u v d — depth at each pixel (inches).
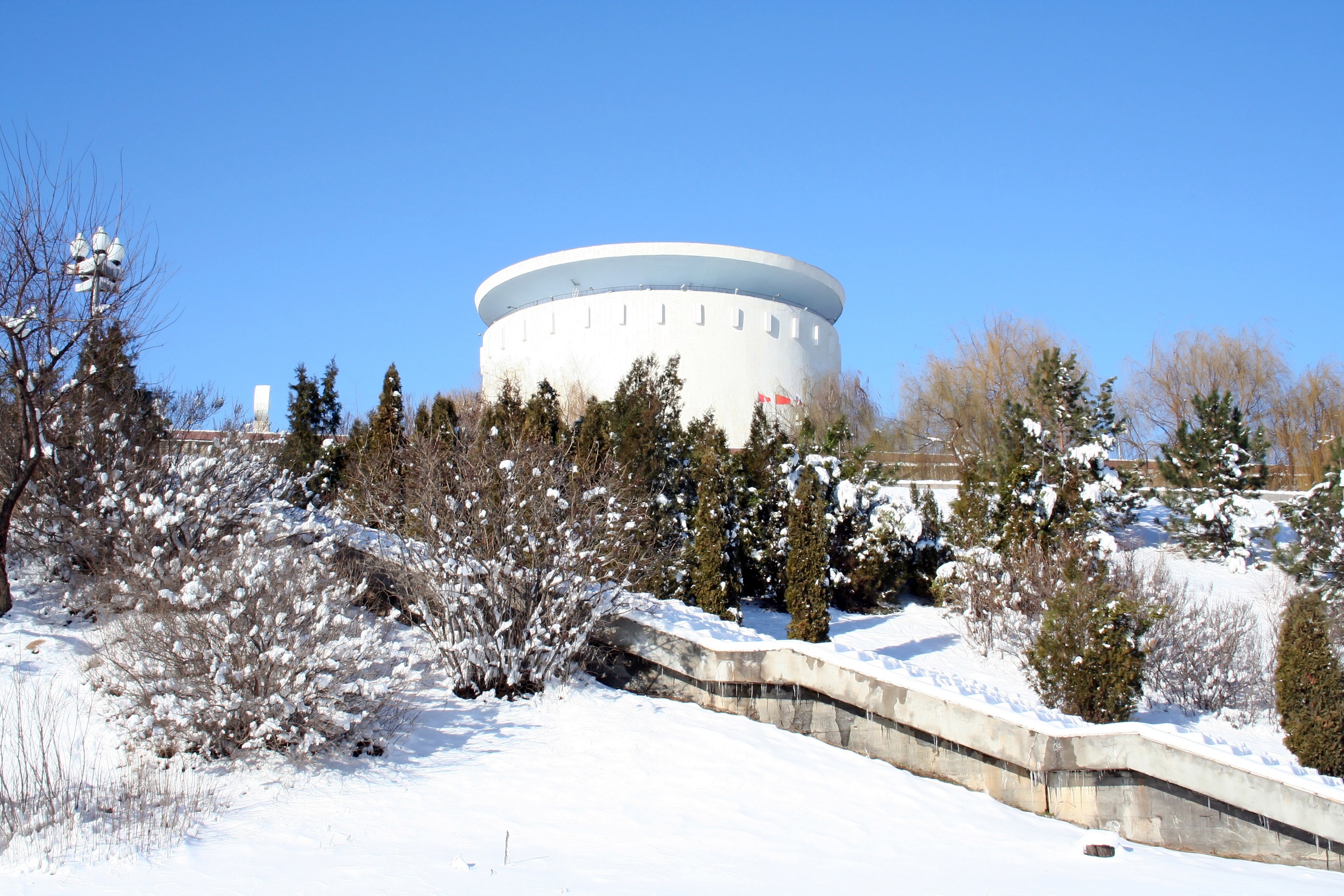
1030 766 374.6
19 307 432.5
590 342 1791.3
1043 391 828.6
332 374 759.1
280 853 270.5
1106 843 323.3
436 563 434.6
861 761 404.5
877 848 314.7
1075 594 485.1
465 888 245.3
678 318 1798.7
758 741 407.8
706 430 788.0
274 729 327.9
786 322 1879.9
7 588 424.8
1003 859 309.6
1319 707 429.7
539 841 298.8
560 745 386.9
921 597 751.7
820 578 583.5
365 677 378.6
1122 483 850.8
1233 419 882.8
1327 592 647.8
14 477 449.1
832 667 419.8
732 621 572.4
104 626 413.7
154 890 236.5
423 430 614.9
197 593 347.6
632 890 251.0
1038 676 487.8
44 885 238.1
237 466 518.0
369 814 310.5
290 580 364.8
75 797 295.9
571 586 441.7
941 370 1309.1
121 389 507.5
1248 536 813.9
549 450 528.1
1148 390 1379.2
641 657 464.1
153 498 450.6
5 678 366.6
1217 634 536.1
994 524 672.4
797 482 722.8
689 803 343.9
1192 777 355.9
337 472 688.4
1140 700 510.3
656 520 627.5
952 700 393.1
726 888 257.6
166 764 330.3
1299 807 342.3
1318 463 1179.9
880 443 1266.0
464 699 428.1
